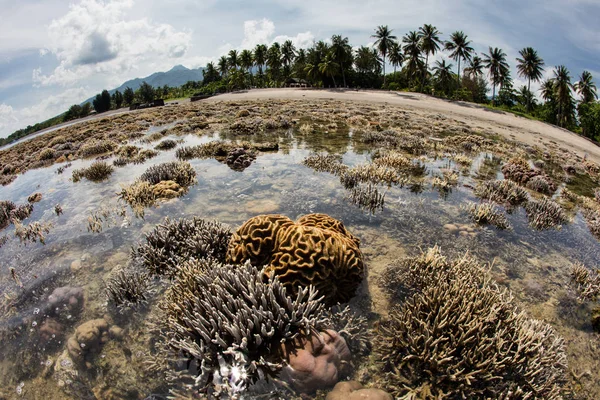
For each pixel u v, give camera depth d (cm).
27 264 105
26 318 82
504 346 65
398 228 121
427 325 66
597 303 89
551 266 105
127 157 233
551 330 76
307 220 101
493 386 59
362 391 58
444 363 61
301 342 64
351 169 183
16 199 172
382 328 74
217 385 59
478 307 71
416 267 88
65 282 95
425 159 219
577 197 175
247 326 63
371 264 99
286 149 238
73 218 137
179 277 86
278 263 81
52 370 67
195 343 62
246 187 160
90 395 62
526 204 149
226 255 93
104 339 73
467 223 128
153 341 72
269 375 60
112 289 84
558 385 63
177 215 132
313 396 59
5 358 71
